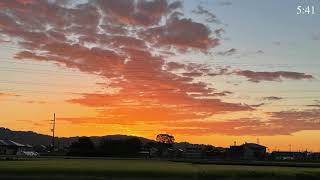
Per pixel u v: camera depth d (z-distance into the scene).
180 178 46.91
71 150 143.12
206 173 50.88
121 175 47.72
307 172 54.44
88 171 50.03
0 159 87.31
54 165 59.34
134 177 46.44
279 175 51.59
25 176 45.50
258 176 50.34
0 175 46.03
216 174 50.62
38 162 69.81
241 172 52.81
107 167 56.31
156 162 79.25
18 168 52.09
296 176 51.34
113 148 145.12
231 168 58.53
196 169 55.47
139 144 150.75
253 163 82.38
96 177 45.66
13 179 43.31
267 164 78.31
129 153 146.62
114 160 87.44
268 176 50.69
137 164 67.19
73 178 44.38
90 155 142.00
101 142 147.25
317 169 60.00
